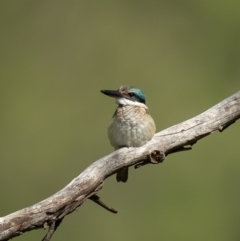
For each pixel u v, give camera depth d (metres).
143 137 8.38
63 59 16.05
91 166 7.48
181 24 16.61
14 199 14.40
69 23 16.36
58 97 15.61
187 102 15.51
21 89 15.80
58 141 15.01
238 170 14.23
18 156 14.91
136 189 14.01
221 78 16.14
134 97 9.02
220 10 16.77
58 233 13.66
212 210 13.92
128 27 16.42
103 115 15.27
